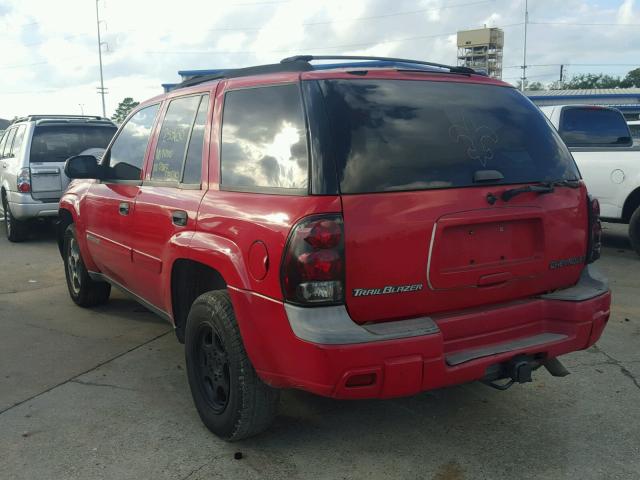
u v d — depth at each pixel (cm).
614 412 376
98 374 445
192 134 390
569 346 327
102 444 344
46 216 970
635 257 829
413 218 286
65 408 390
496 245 313
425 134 308
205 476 312
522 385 416
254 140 329
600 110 909
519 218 316
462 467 317
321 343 266
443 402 393
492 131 329
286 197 291
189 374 364
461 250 302
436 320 300
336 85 305
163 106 446
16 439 350
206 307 335
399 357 273
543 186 326
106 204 493
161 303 422
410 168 295
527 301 330
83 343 512
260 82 334
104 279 553
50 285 721
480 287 310
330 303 274
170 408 389
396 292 286
